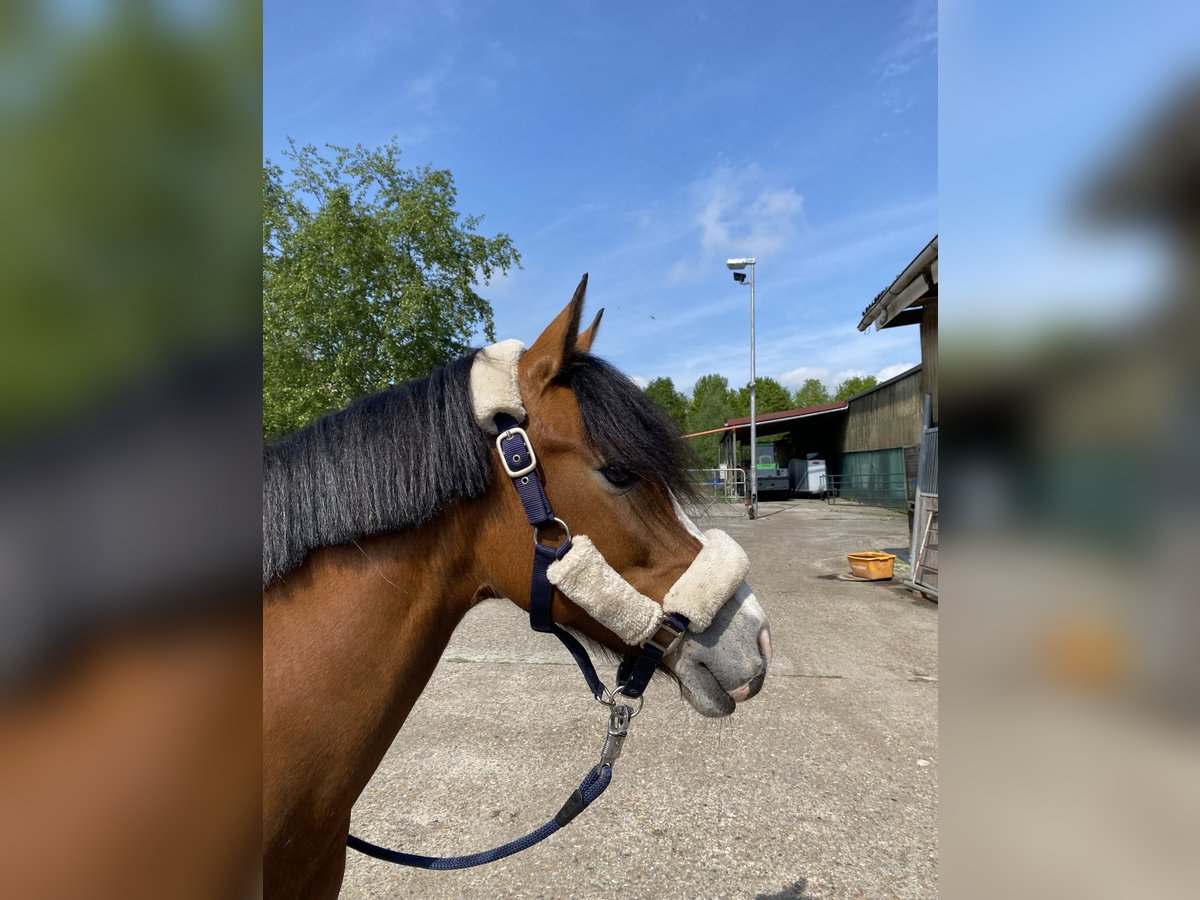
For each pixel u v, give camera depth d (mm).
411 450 1232
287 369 10938
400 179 12297
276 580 1176
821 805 2855
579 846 2566
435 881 2369
